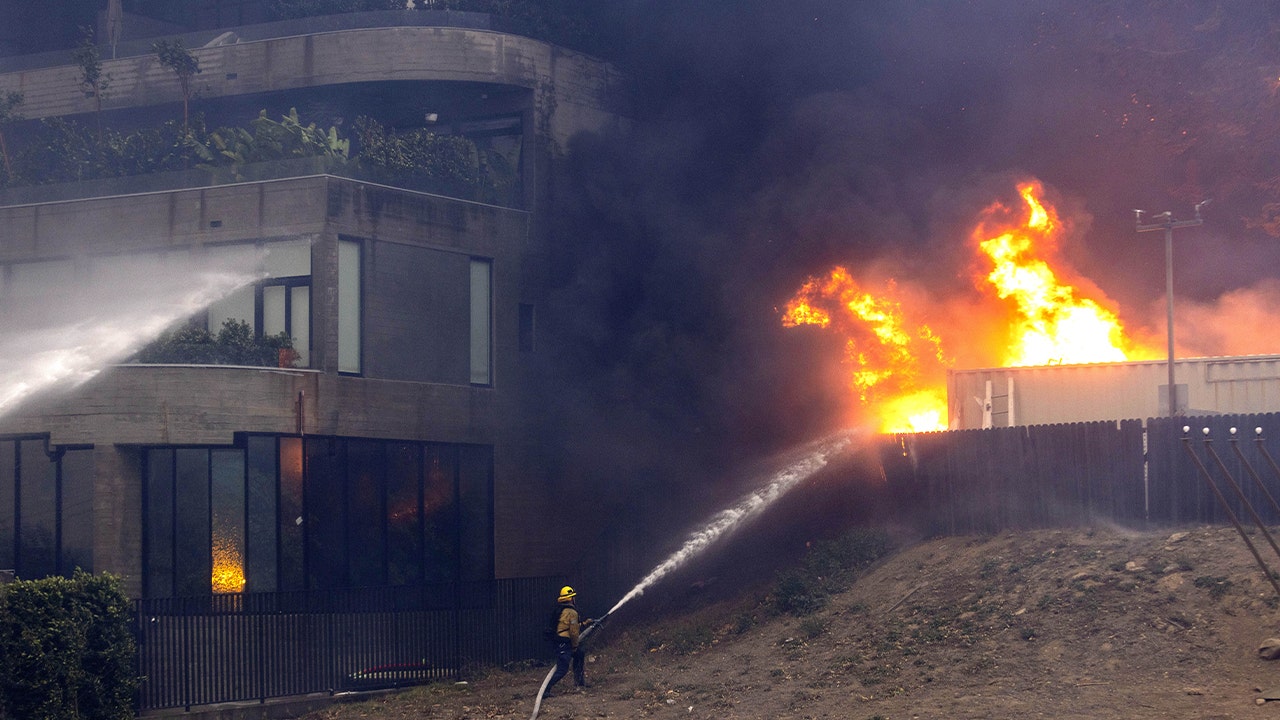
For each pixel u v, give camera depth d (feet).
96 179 95.35
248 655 71.82
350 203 88.48
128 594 81.00
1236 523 52.90
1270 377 74.28
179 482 83.41
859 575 77.46
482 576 97.19
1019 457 72.79
